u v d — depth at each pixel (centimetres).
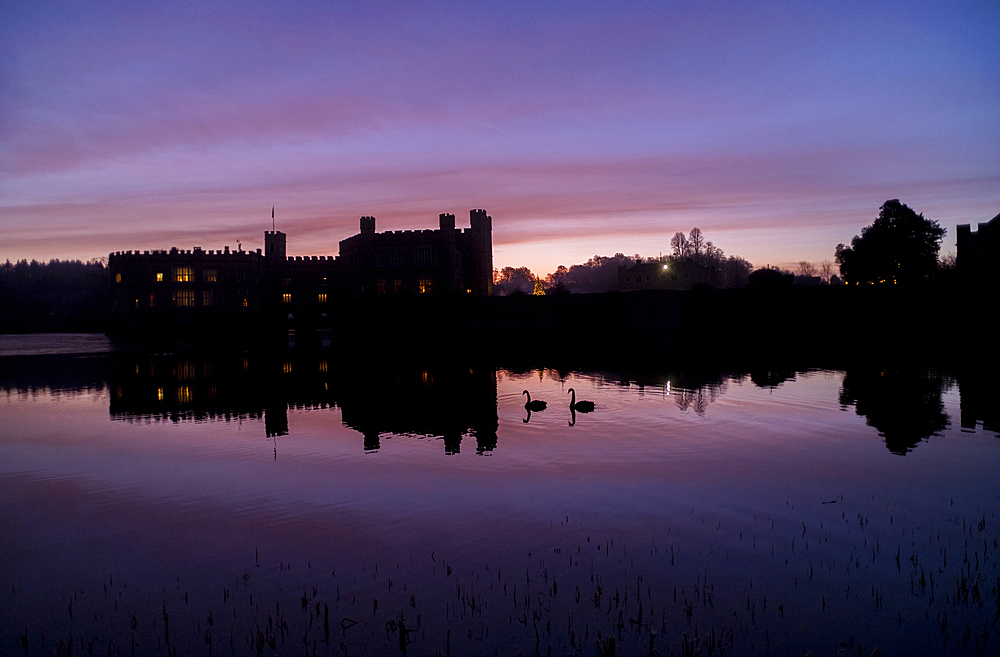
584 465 2000
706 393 3391
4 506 1695
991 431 2423
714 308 8219
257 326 9106
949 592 1189
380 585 1240
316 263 11750
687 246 17288
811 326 7869
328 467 2022
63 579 1284
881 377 3919
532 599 1180
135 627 1109
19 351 7269
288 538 1461
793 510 1596
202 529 1520
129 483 1884
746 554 1353
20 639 1078
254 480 1894
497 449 2225
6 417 3006
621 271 15675
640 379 4031
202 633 1088
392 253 9512
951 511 1581
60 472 2009
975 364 4581
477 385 3919
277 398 3509
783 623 1096
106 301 17338
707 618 1115
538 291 14612
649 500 1675
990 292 6756
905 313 7450
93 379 4516
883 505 1627
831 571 1277
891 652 1015
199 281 10556
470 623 1105
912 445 2220
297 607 1165
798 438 2338
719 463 2011
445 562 1331
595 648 1030
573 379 4106
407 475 1917
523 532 1475
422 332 8806
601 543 1412
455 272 9719
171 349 7469
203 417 2948
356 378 4397
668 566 1302
